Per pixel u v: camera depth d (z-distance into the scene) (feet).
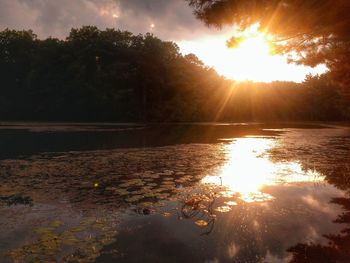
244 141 72.33
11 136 81.61
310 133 96.89
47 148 58.90
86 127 121.08
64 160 45.55
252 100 213.46
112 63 182.91
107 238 18.40
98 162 43.80
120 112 181.68
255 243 17.69
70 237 18.48
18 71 193.36
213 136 86.43
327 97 216.33
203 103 201.46
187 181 32.58
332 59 46.75
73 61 182.70
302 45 30.63
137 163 43.09
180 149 57.52
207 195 27.07
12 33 197.67
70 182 32.35
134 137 81.97
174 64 195.00
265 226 20.10
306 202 24.98
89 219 21.50
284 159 45.96
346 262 15.48
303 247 17.12
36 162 43.86
